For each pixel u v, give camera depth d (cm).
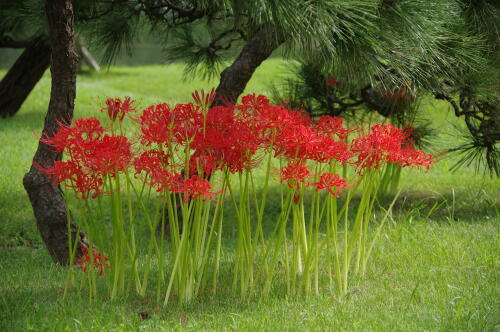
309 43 441
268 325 350
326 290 425
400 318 360
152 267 471
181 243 384
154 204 691
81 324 344
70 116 455
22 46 983
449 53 519
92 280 401
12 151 900
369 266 474
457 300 387
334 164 422
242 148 378
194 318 367
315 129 420
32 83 1121
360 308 378
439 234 550
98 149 363
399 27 451
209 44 662
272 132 381
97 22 585
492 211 651
